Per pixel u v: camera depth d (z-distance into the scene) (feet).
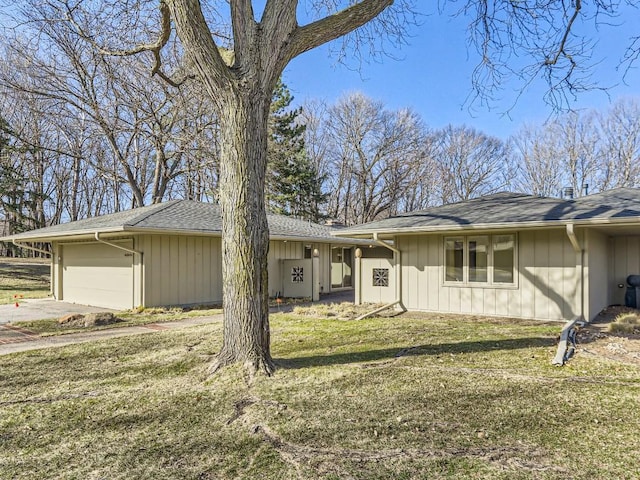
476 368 16.48
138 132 61.05
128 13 25.38
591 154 102.63
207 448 10.05
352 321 29.86
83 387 14.82
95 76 54.54
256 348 15.81
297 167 93.76
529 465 9.04
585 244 28.04
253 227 15.80
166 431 11.06
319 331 25.62
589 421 11.32
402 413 12.00
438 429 10.92
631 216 23.63
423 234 34.35
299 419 11.66
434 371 16.07
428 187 120.57
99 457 9.68
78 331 26.91
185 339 23.32
